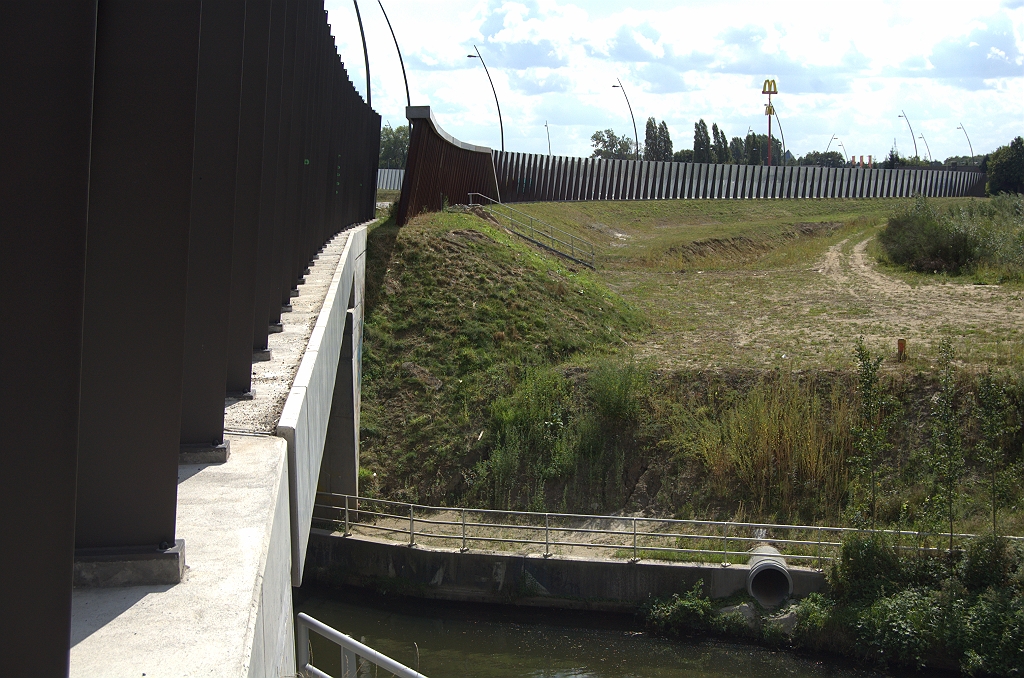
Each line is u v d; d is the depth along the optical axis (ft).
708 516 70.38
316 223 71.10
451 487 76.79
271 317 40.45
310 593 67.41
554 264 119.03
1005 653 53.26
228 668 12.52
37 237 11.77
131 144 16.34
